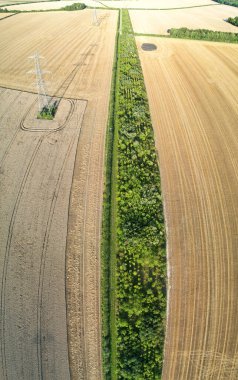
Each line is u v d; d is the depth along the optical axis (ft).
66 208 84.17
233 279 71.46
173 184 91.91
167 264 73.20
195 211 84.69
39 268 71.56
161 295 67.51
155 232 77.92
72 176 93.30
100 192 88.84
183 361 60.08
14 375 57.11
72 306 65.98
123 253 74.13
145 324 63.41
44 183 90.74
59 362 59.06
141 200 85.15
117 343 61.05
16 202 85.15
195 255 75.10
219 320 65.36
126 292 67.82
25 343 60.70
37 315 64.39
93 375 58.08
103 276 70.08
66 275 70.64
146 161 98.53
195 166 98.48
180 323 64.59
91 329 63.21
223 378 58.59
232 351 61.57
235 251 76.38
